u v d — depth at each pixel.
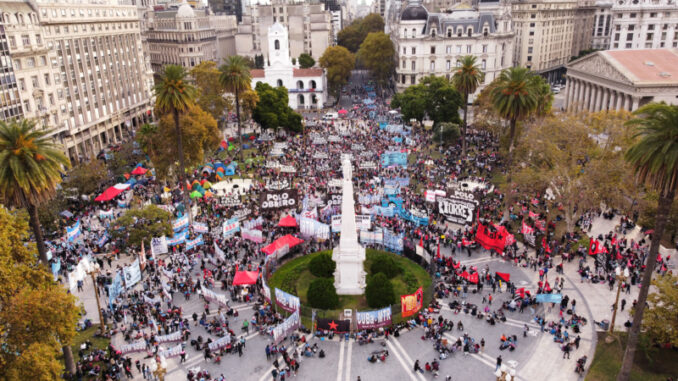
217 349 51.09
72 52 115.81
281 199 74.88
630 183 67.56
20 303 39.50
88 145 124.00
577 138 72.75
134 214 68.88
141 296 60.06
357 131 130.25
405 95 134.00
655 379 45.66
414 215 73.31
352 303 58.41
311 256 70.69
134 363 49.81
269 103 130.12
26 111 99.38
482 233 67.69
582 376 46.50
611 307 56.62
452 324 53.69
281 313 57.31
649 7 158.88
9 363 38.00
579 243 70.38
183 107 77.88
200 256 69.75
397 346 51.66
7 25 93.88
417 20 169.50
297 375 47.69
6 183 45.03
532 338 52.09
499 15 172.00
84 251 69.69
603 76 128.88
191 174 103.81
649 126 40.25
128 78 143.12
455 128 115.00
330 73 184.25
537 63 197.12
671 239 69.62
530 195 81.44
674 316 44.66
